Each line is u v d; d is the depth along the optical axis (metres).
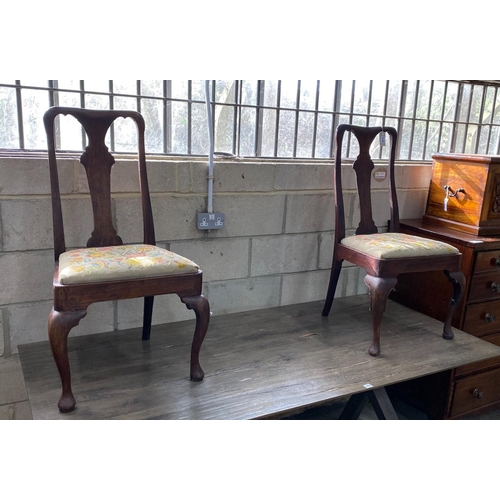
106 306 1.97
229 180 2.08
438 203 2.48
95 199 1.69
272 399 1.52
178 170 1.96
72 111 1.60
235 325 2.10
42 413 1.39
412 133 2.71
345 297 2.54
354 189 2.43
